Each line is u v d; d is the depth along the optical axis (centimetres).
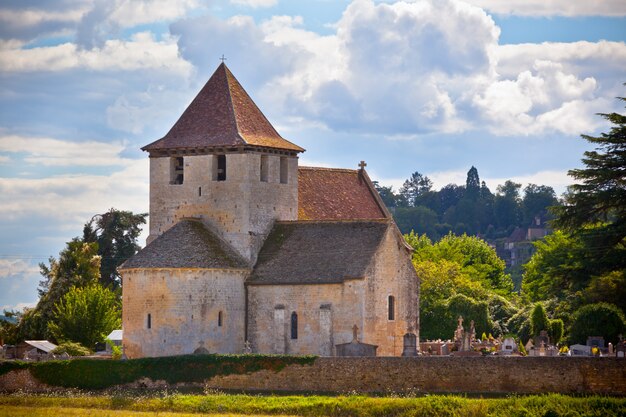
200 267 16825
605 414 13100
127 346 16900
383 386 15088
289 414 13950
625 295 19325
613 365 14338
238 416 13888
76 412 14050
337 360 15338
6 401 15062
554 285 19250
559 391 14425
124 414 13912
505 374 14638
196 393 15562
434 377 14900
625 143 19012
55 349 19025
